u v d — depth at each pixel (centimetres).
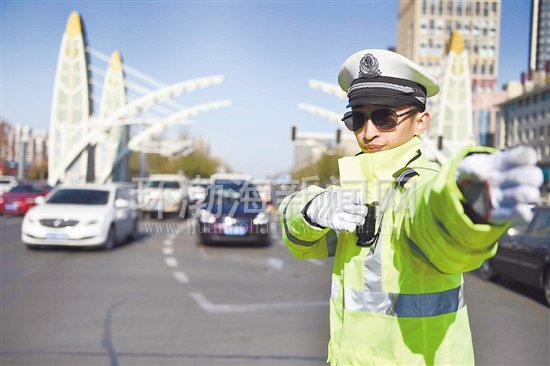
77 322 563
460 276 143
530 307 690
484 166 85
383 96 146
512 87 6125
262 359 452
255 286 794
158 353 464
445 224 99
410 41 4719
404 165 145
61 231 1105
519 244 783
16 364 430
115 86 6153
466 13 4347
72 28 4919
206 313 615
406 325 135
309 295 732
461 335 139
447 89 4425
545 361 463
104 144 5775
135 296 702
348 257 147
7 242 1266
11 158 8269
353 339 144
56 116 4900
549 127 4659
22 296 688
